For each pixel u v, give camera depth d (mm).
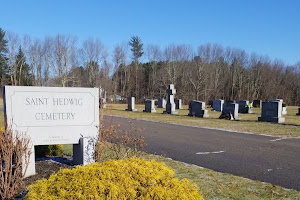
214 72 51875
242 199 4180
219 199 4141
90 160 5309
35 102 5129
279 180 5387
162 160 6668
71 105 5422
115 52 55938
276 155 7668
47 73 50188
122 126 13820
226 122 16531
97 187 2695
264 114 17344
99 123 5840
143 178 2863
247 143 9570
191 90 50406
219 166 6402
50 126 5246
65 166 5527
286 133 12039
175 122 16469
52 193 2740
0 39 53031
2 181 3842
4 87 4938
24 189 4195
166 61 54188
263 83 51938
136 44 65688
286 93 50094
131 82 55719
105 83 40281
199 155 7566
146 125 14742
